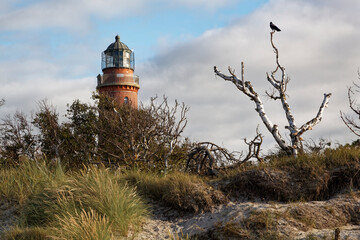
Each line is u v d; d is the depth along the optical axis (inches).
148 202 392.2
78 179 404.5
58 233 295.3
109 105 857.5
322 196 357.1
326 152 420.2
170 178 423.8
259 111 563.2
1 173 450.0
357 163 371.6
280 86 589.0
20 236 302.0
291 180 373.7
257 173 385.7
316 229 288.0
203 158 529.0
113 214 323.9
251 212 308.0
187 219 349.1
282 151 545.3
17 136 808.3
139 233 321.7
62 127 818.8
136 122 704.4
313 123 557.0
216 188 388.2
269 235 271.9
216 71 611.5
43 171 432.5
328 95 594.9
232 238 281.4
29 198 389.7
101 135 753.6
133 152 681.0
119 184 397.4
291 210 308.8
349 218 311.7
